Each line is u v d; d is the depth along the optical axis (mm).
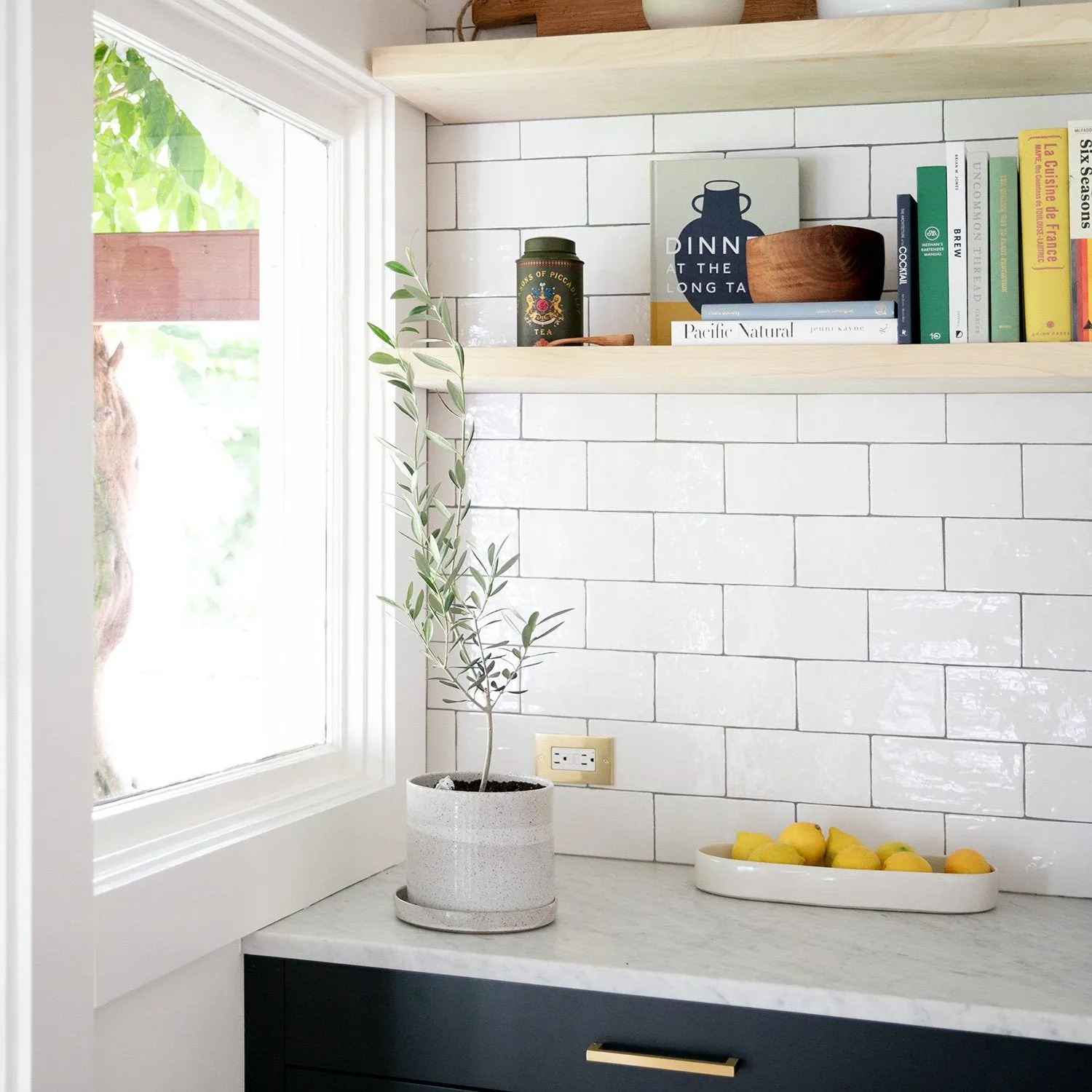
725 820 1969
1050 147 1619
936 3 1660
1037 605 1854
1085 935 1628
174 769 1549
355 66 1814
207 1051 1519
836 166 1941
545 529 2041
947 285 1660
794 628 1942
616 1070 1480
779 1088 1431
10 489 1138
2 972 1138
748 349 1695
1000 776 1865
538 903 1633
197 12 1529
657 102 1938
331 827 1763
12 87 1137
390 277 1936
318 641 1919
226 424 1658
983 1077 1373
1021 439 1858
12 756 1138
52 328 1166
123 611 1435
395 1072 1557
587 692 2023
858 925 1657
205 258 1606
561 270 1850
